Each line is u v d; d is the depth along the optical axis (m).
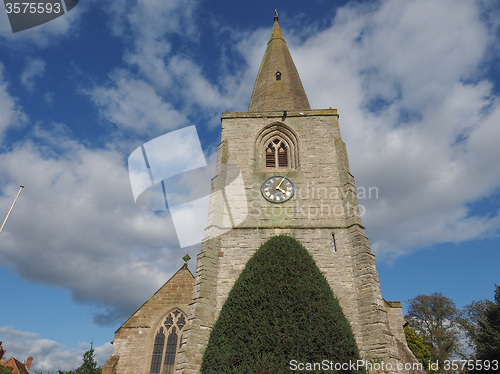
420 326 54.53
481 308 49.94
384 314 18.16
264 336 15.59
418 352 44.06
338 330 15.81
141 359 23.34
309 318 16.02
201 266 20.22
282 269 18.03
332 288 19.23
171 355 23.69
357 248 20.16
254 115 26.69
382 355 16.70
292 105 29.58
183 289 26.17
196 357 17.36
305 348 15.06
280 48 36.97
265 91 31.47
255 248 21.00
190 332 17.94
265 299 16.89
